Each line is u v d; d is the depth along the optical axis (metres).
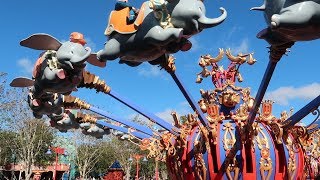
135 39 5.72
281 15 4.48
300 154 8.80
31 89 8.17
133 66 6.68
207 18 5.45
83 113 10.81
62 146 59.88
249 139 8.05
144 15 5.64
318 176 10.16
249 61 9.40
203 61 9.65
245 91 9.28
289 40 4.93
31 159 40.69
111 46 5.99
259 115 8.85
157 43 5.55
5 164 48.66
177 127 9.36
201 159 8.56
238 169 8.26
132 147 51.56
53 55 6.85
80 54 6.72
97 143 53.16
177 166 9.25
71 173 63.75
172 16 5.48
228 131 8.55
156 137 10.25
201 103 9.18
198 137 8.88
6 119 38.19
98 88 7.60
